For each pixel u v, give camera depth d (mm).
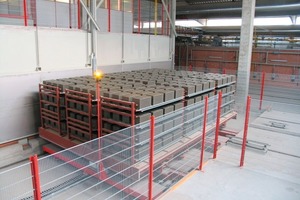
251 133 6633
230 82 7477
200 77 7199
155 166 4363
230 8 11719
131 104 4098
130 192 3941
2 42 5461
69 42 6836
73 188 3475
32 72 6066
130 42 8953
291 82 10695
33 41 6016
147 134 4145
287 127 7090
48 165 2984
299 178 4359
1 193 2576
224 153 5297
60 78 6695
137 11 10805
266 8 10961
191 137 5266
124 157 3863
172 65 11273
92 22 7234
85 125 5000
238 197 3752
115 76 7074
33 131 6199
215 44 15016
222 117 7055
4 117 5645
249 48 9117
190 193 3820
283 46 14445
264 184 4125
